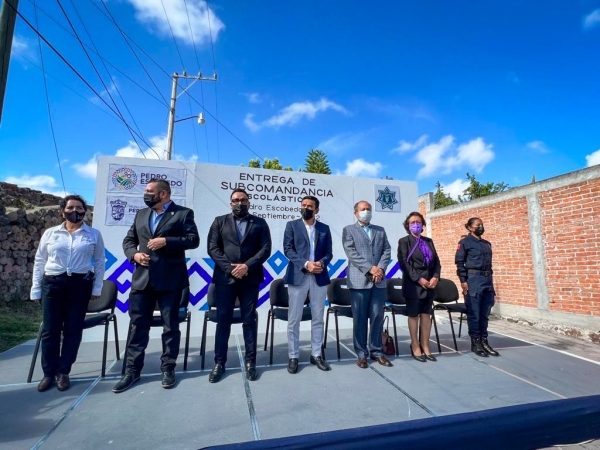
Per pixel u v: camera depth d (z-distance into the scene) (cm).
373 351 393
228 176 556
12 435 231
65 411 267
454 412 269
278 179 578
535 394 306
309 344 471
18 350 435
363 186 617
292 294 370
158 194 331
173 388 312
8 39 376
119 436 231
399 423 204
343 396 297
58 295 315
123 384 306
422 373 356
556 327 564
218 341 340
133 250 324
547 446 215
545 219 601
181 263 332
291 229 387
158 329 509
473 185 1609
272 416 260
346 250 393
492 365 385
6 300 730
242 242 347
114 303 399
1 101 366
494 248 715
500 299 695
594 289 516
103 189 505
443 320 672
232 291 345
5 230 742
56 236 319
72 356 317
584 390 316
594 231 520
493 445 207
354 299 386
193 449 217
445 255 889
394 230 623
